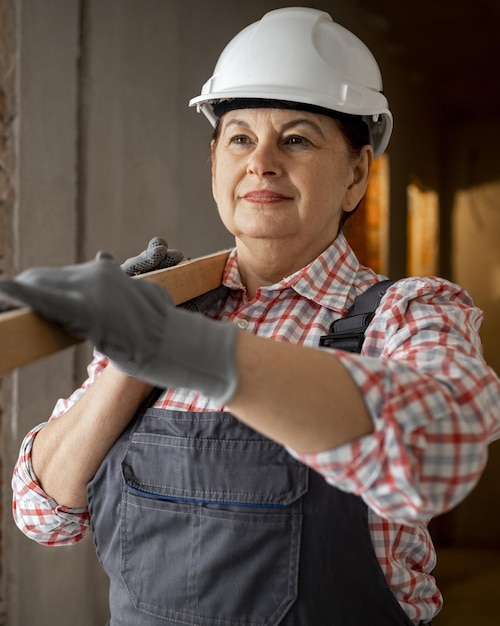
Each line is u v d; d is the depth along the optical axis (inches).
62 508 52.0
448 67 234.8
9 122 107.0
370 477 33.0
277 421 32.6
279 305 49.8
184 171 134.6
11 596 107.4
